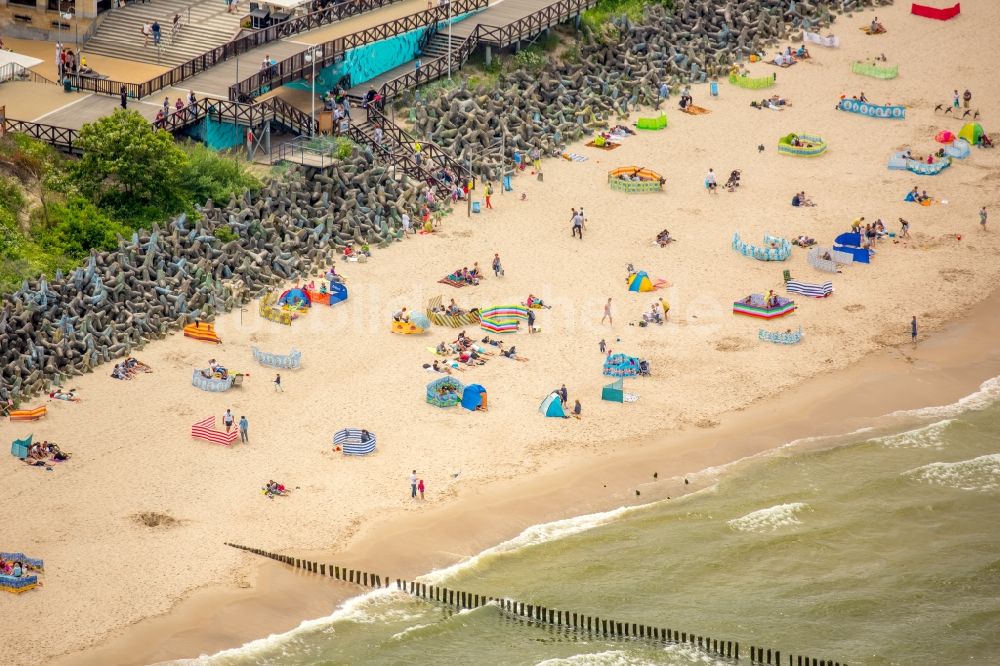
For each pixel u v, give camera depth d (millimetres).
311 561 160625
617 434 184625
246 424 177250
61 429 177500
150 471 171500
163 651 147250
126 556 158625
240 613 153125
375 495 171000
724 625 155250
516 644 152250
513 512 170250
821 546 167250
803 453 183625
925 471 179875
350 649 150000
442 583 159500
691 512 171875
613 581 160875
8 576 152000
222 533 163125
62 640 147125
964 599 159875
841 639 154000
